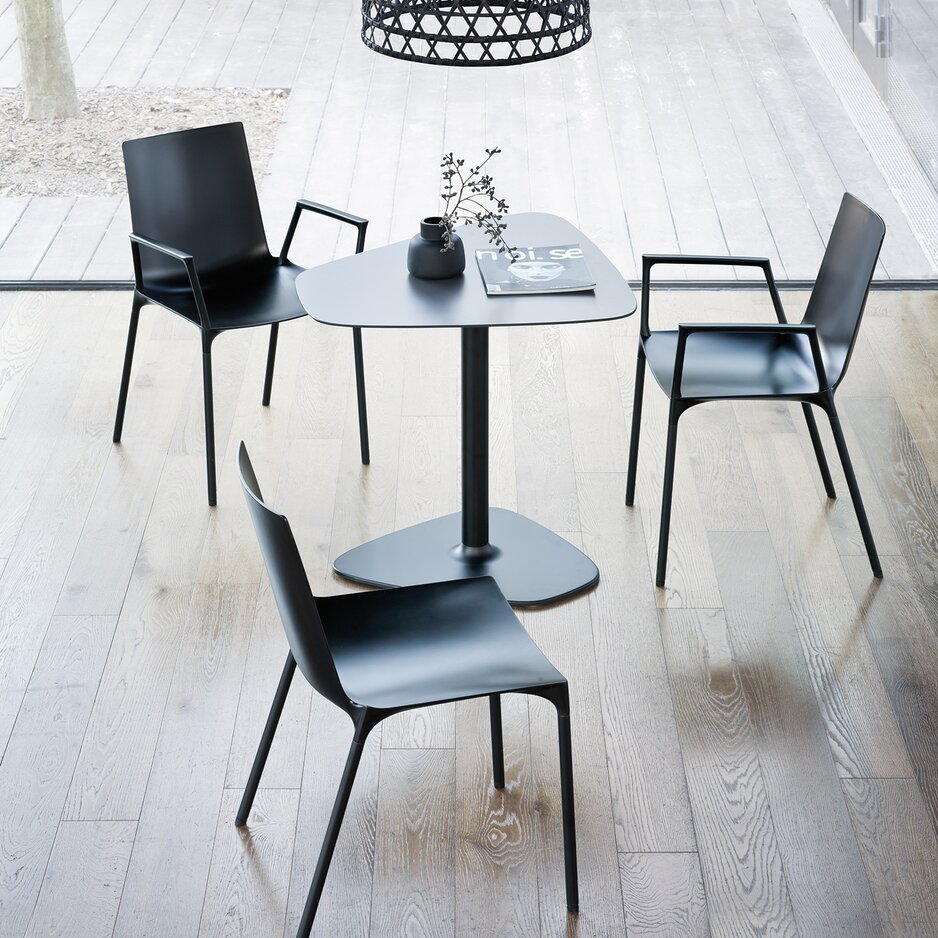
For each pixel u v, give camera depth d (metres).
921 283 4.41
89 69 6.20
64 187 5.07
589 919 2.15
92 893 2.20
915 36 4.78
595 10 6.89
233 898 2.19
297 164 5.23
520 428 3.61
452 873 2.24
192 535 3.16
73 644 2.79
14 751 2.50
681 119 5.60
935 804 2.37
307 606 1.79
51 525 3.19
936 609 2.88
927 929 2.12
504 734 2.54
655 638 2.81
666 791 2.41
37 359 3.96
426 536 3.14
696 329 2.73
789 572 3.01
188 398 3.77
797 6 6.80
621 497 3.31
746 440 3.54
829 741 2.52
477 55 6.18
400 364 3.98
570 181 5.06
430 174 5.12
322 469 3.44
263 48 6.47
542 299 2.67
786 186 5.02
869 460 3.45
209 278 3.45
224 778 2.44
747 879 2.22
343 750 2.51
